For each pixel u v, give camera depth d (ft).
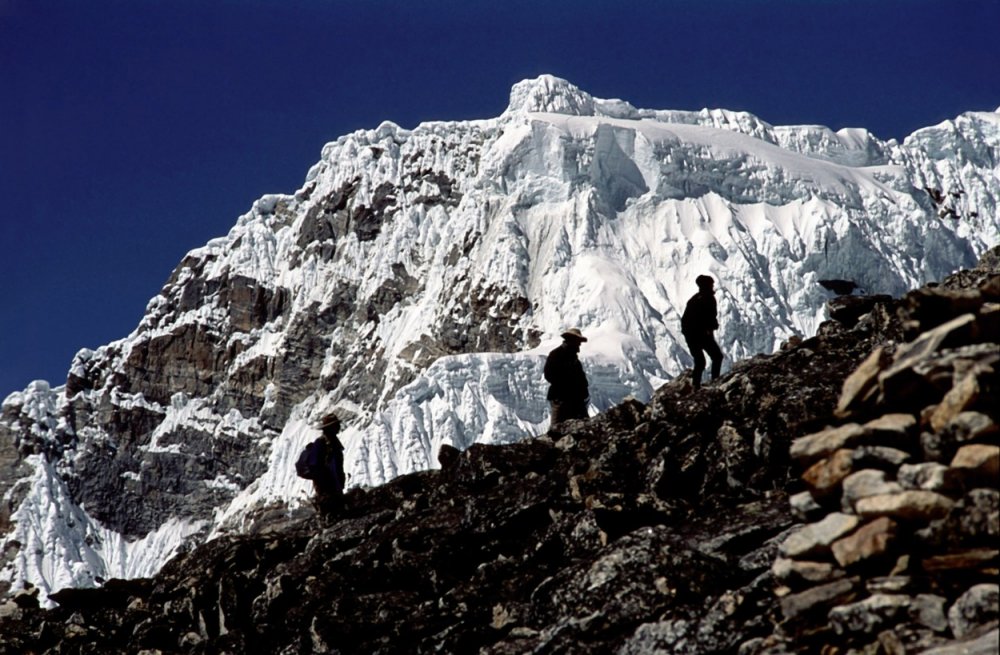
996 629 99.50
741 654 116.67
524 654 138.21
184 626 193.16
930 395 109.60
